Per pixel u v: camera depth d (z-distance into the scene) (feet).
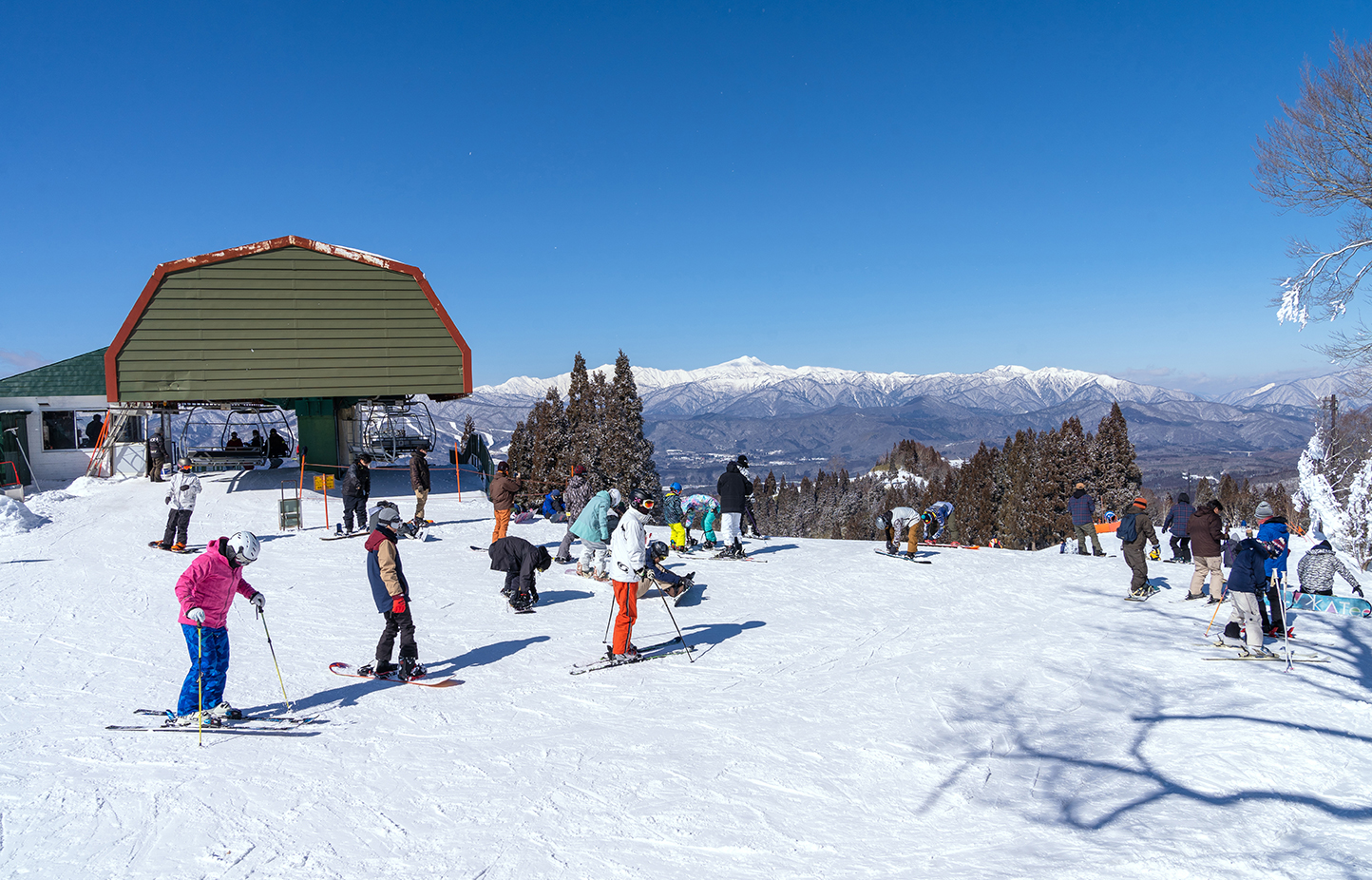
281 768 19.31
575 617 35.86
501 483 50.11
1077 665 28.30
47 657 28.60
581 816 17.04
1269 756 19.34
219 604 22.20
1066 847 15.46
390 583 26.18
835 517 348.38
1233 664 27.81
